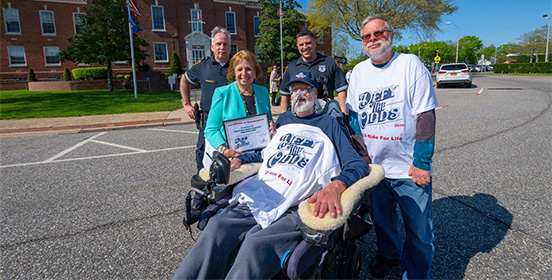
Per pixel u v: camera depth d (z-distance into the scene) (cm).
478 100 1318
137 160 584
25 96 1769
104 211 367
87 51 2003
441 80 2016
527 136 675
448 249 274
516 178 436
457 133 729
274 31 2847
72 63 2723
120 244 296
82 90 2236
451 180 438
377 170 192
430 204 214
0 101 1573
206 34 2948
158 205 381
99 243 298
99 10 1986
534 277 234
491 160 521
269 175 206
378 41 204
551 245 274
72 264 265
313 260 163
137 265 263
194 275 161
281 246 168
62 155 639
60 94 1883
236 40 3105
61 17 2664
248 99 278
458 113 1008
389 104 211
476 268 247
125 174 502
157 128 960
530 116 906
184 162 563
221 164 186
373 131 220
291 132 216
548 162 499
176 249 287
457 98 1420
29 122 1072
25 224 338
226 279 157
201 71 357
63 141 792
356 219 188
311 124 224
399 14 2544
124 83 2375
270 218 181
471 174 458
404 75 204
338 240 188
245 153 227
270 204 192
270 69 2052
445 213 340
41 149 702
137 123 1029
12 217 356
